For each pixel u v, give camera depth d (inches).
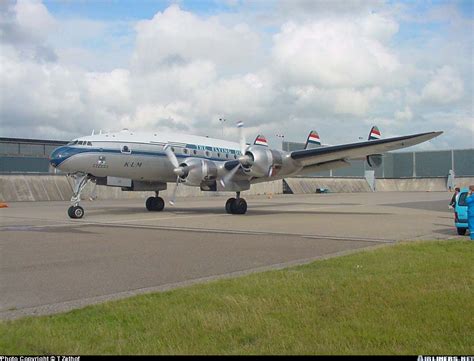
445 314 235.0
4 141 1841.8
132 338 210.7
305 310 247.4
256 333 214.7
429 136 826.8
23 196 1678.2
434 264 372.5
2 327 224.1
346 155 938.1
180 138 997.8
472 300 259.3
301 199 1921.8
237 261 413.4
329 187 3065.9
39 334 214.2
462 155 3511.3
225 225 741.9
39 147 1943.9
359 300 265.3
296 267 370.3
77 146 884.0
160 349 197.6
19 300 280.8
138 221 808.9
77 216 861.2
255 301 265.6
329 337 208.8
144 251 470.6
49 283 326.0
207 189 938.1
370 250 455.8
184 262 408.2
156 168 959.6
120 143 916.6
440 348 195.3
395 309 246.7
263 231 656.4
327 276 331.6
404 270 350.6
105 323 230.2
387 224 768.3
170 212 1036.5
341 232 646.5
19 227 711.7
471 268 353.7
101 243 529.7
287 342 204.1
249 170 893.8
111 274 357.1
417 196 2266.2
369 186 3442.4
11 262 407.8
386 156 3754.9
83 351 195.6
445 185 3545.8
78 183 895.1
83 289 308.7
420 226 736.3
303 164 957.2
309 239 568.4
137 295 284.7
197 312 244.8
